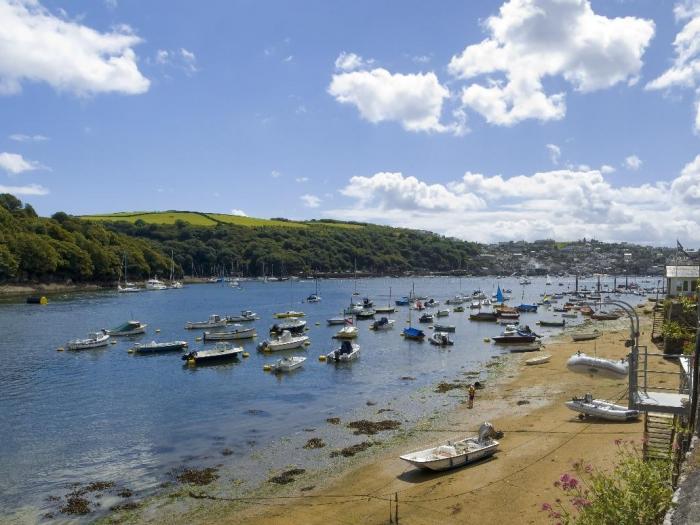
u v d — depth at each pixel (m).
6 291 153.75
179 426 39.81
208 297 175.50
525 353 69.88
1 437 37.50
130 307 135.75
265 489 28.75
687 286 75.19
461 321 115.69
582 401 37.69
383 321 99.00
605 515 13.32
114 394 49.53
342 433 37.69
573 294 197.62
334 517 25.19
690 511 8.55
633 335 19.55
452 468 29.62
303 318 118.31
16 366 62.94
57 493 28.62
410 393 48.94
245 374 58.16
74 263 178.00
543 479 27.06
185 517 25.92
